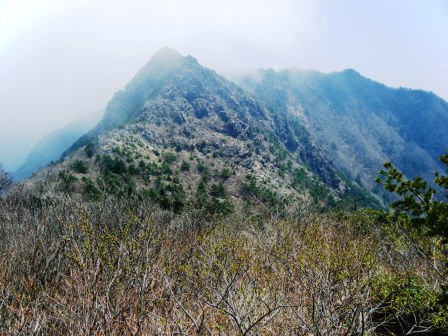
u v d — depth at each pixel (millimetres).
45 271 5719
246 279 5301
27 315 4160
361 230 8805
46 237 6684
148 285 4598
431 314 5574
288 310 4504
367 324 4742
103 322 3764
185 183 107000
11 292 5012
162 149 149750
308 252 5715
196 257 6398
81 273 4371
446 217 4551
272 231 8852
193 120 195000
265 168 142375
